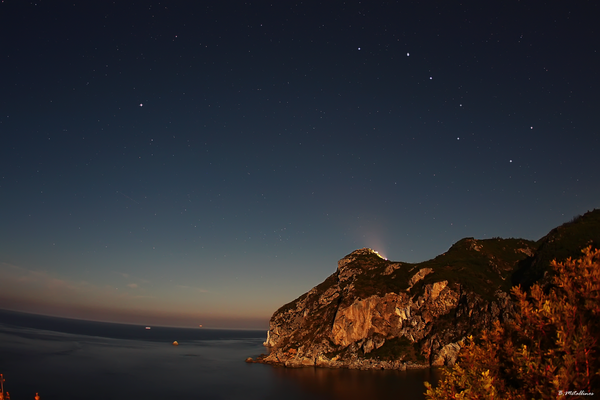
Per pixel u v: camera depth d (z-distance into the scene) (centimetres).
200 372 11781
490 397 1545
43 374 11206
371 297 12888
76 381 10281
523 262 13212
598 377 1454
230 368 12544
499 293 11444
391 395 7994
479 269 13225
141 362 14238
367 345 11969
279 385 9519
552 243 11725
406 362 11019
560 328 1537
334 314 13775
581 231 11525
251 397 8381
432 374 9988
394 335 12188
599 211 12444
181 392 8981
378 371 10831
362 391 8419
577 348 1455
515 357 1634
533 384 1520
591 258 1670
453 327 11275
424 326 11875
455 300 11981
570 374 1430
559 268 1781
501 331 1872
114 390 9244
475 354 1819
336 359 12031
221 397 8456
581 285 1616
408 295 12850
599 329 1502
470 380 1733
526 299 1745
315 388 8956
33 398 8475
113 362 14062
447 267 13325
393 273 14225
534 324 1675
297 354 12925
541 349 1636
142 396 8631
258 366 12862
